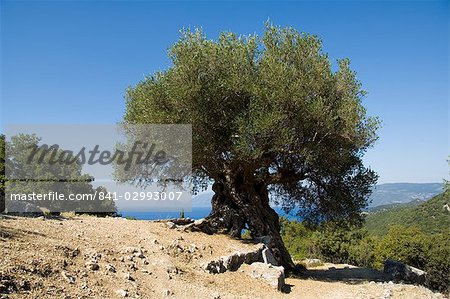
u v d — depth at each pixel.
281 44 18.89
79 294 8.42
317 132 17.67
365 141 18.95
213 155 18.94
